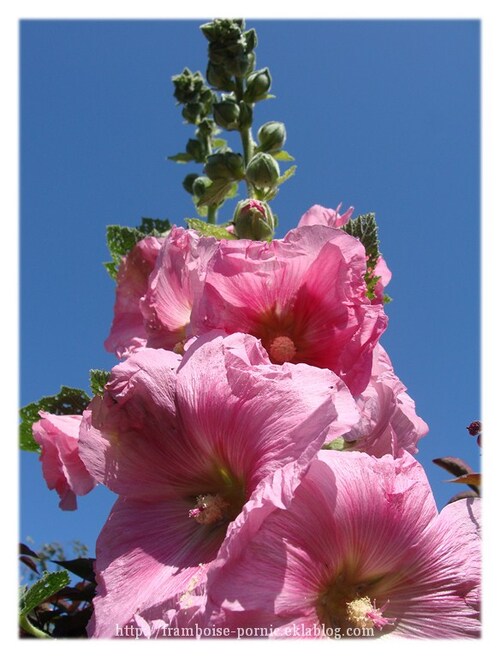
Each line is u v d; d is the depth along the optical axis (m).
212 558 0.28
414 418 0.32
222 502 0.29
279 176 0.39
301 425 0.25
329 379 0.26
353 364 0.30
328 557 0.25
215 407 0.27
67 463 0.33
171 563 0.28
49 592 0.33
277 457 0.25
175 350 0.34
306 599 0.24
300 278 0.30
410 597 0.27
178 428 0.29
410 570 0.27
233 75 0.42
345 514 0.25
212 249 0.30
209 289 0.30
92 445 0.30
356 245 0.30
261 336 0.31
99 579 0.28
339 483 0.26
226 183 0.41
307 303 0.31
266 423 0.26
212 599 0.23
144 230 0.45
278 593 0.23
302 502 0.25
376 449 0.31
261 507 0.24
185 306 0.34
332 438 0.25
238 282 0.30
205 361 0.28
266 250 0.29
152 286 0.34
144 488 0.30
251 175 0.38
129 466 0.30
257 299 0.30
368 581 0.27
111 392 0.30
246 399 0.27
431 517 0.27
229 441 0.27
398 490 0.26
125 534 0.29
